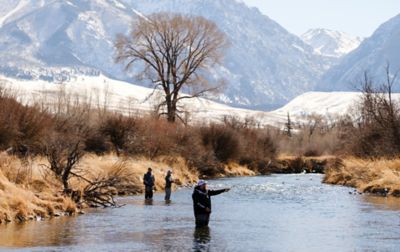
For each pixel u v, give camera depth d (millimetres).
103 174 30688
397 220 22594
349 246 17266
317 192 35844
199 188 20703
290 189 38719
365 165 41062
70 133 33344
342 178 43344
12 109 30312
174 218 22891
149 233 19312
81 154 29000
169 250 16516
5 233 18250
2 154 25359
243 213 25078
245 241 18016
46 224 20250
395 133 40219
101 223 21156
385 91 43125
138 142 42938
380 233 19547
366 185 35438
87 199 25922
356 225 21344
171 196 32094
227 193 35781
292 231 19953
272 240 18203
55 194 23953
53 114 36906
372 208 26453
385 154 40312
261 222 22188
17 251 15867
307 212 25328
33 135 30688
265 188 39812
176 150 47250
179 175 42031
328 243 17750
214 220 22719
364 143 43969
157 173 37719
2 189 21109
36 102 34719
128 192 32625
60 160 27625
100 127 41812
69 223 20750
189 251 16422
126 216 23203
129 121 43219
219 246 17188
